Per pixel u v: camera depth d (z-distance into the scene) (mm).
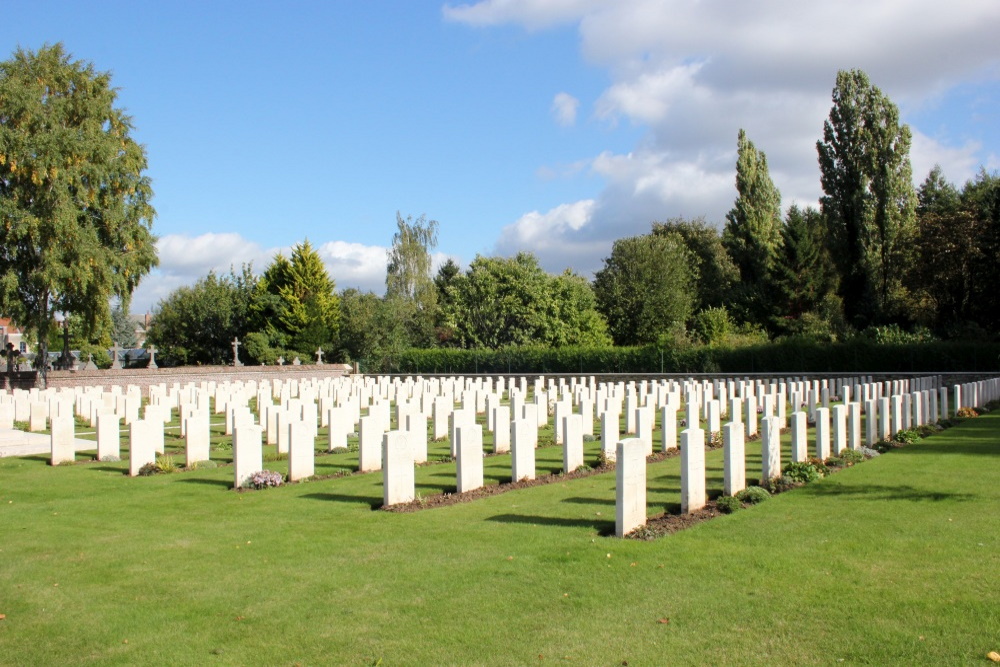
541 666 6168
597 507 11758
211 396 36500
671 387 32656
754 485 13328
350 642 6723
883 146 56344
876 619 6906
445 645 6602
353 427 22828
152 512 12156
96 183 39812
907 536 9633
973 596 7414
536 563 8805
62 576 8750
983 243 50500
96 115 41375
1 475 16062
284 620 7266
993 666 5949
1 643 6875
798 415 14953
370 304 67312
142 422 16047
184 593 8094
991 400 30219
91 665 6395
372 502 12562
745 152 70375
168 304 72938
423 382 38250
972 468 14711
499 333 63781
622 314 70250
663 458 17047
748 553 9000
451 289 66188
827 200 60094
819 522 10445
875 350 45031
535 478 14586
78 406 28969
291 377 56531
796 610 7180
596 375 51406
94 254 39219
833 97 58562
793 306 61438
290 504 12531
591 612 7254
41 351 41969
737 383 34750
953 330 48188
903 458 16141
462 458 13203
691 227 85750
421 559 9102
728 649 6387
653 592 7746
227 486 14352
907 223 56500
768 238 68812
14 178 38875
